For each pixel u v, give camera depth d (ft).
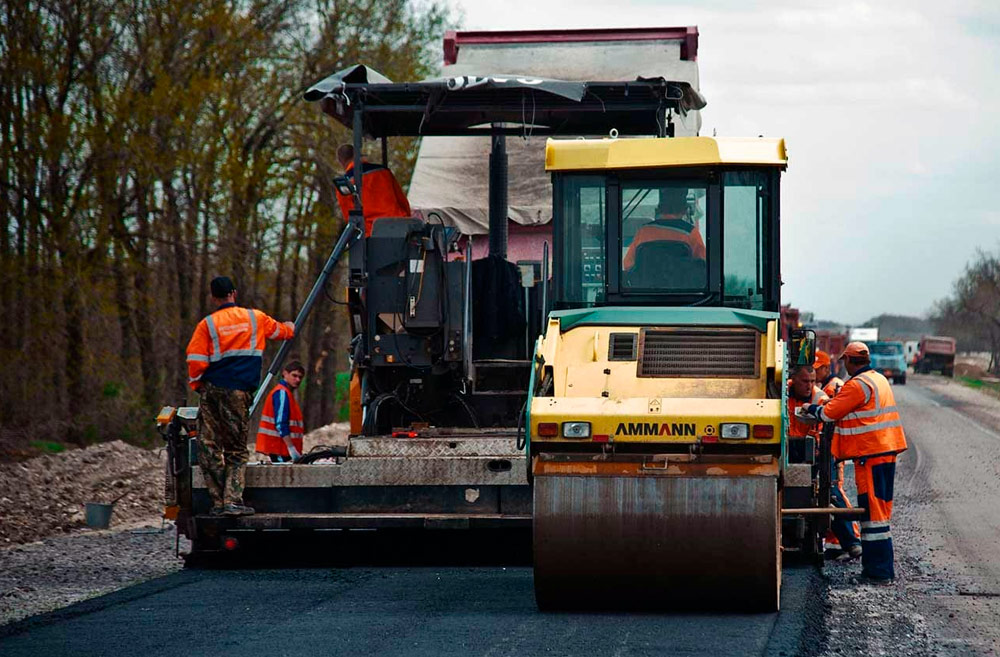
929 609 77.77
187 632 66.64
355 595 78.84
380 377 99.76
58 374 223.10
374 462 88.99
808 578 87.56
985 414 393.91
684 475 69.97
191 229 239.71
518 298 98.73
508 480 87.71
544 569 70.64
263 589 81.71
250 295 259.80
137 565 98.07
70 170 217.15
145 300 233.35
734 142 84.74
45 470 162.50
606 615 71.36
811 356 91.15
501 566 93.15
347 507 89.35
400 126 112.47
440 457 88.58
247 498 90.43
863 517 88.74
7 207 212.23
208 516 88.99
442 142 132.77
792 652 60.85
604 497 70.23
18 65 208.13
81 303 214.90
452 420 100.94
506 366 98.07
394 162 246.88
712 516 69.41
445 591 80.23
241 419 90.07
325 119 257.55
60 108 214.07
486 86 96.22
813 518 87.20
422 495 88.69
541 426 71.00
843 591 84.48
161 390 242.99
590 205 85.46
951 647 66.08
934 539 114.73
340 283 273.75
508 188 129.49
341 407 376.89
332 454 96.58
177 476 91.56
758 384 74.59
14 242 213.87
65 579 90.89
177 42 228.84
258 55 244.83
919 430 310.24
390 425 101.04
